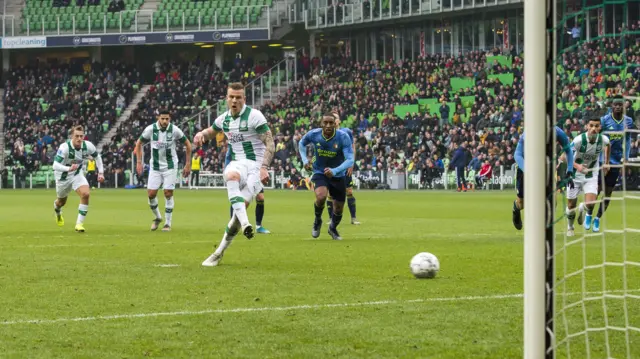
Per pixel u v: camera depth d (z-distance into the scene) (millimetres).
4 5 72875
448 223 24250
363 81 62750
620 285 11000
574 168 18328
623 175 9844
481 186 51531
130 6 72375
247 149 14328
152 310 9367
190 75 69938
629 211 28578
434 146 53844
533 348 6121
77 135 22172
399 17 62312
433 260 11953
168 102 68125
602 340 7809
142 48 76250
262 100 66812
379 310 9305
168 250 16391
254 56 74125
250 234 13273
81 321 8734
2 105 74438
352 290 10766
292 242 18141
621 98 10812
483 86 56469
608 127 19844
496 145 52219
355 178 56094
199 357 7199
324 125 18750
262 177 14211
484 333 8078
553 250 6184
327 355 7254
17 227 23578
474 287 10969
